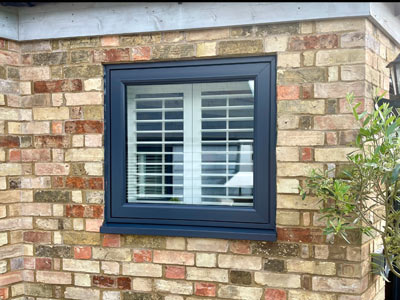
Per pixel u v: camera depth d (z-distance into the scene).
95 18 2.58
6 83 2.66
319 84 2.31
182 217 2.59
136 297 2.61
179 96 2.63
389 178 1.98
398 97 2.43
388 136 1.93
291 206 2.37
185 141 2.64
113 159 2.66
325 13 2.25
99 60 2.61
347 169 2.27
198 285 2.52
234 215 2.51
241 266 2.46
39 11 2.65
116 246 2.63
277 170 2.38
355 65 2.26
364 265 2.33
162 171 2.68
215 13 2.41
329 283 2.33
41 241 2.73
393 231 2.15
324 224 2.32
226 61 2.48
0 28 2.61
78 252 2.68
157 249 2.57
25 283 2.76
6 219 2.68
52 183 2.70
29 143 2.72
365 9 2.20
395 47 2.85
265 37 2.38
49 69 2.68
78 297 2.69
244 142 2.54
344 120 2.28
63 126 2.68
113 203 2.67
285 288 2.39
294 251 2.37
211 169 2.61
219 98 2.57
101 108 2.63
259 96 2.45
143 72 2.60
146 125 2.69
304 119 2.33
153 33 2.53
